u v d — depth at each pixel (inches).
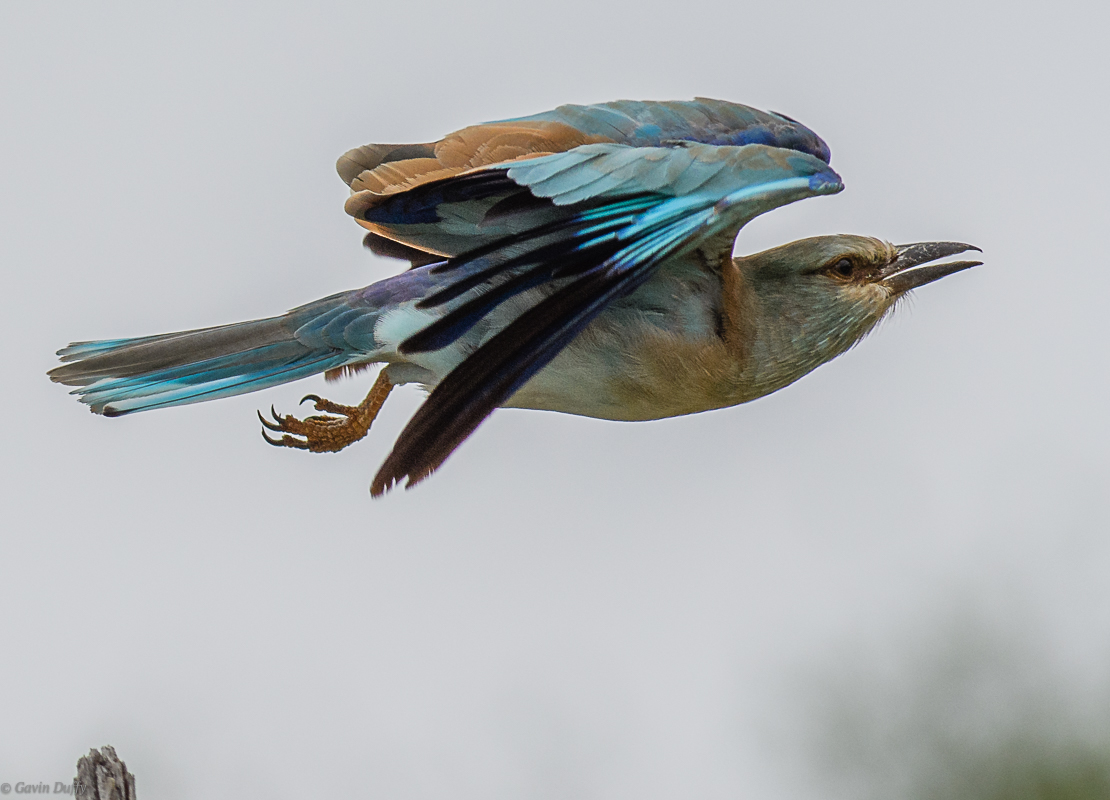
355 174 475.2
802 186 450.0
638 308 501.0
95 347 508.7
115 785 397.4
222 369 506.9
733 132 496.1
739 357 515.8
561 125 479.5
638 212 446.0
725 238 490.0
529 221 462.0
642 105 496.4
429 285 503.5
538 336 427.2
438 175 458.6
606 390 508.4
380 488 404.8
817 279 539.5
